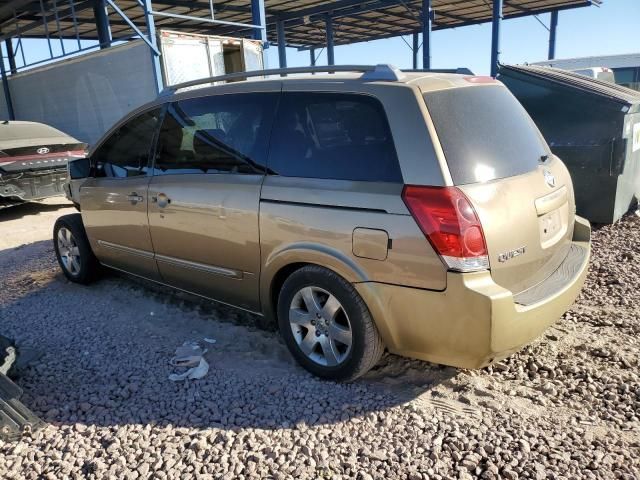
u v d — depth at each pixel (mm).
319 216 3029
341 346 3201
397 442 2705
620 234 6066
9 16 15469
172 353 3732
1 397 3016
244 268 3514
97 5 14656
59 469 2625
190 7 16484
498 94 3344
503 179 2898
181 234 3854
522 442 2641
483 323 2633
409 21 21438
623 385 3084
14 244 7258
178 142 3930
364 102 3014
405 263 2758
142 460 2660
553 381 3191
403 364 3424
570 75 7125
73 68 12109
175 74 10219
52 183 8914
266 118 3414
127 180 4273
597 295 4441
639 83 20891
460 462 2551
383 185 2846
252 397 3152
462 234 2627
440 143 2762
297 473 2527
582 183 6375
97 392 3283
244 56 11484
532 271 3025
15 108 14977
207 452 2701
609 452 2566
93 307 4633
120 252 4543
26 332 4188
